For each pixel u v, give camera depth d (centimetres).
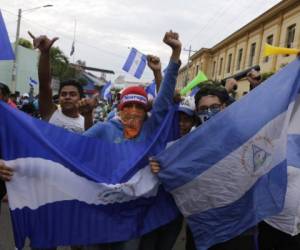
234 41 4147
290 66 313
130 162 326
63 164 312
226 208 307
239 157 304
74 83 422
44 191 310
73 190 313
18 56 2798
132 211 324
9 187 305
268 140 305
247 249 309
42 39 357
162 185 332
